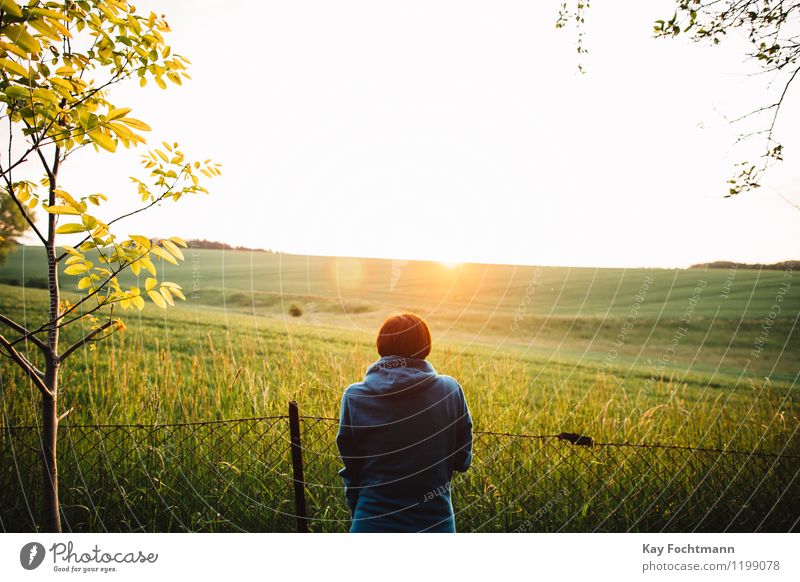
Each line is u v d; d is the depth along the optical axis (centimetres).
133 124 150
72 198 142
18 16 129
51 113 145
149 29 171
